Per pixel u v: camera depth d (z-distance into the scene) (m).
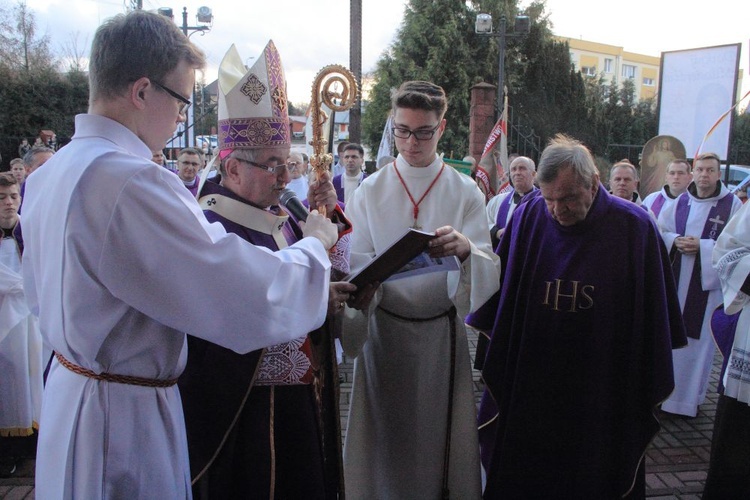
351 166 6.80
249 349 1.41
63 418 1.38
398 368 2.54
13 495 3.13
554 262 2.44
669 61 8.70
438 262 2.24
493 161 9.60
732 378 2.76
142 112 1.40
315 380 1.91
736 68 8.20
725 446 2.83
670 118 8.76
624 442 2.43
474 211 2.53
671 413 4.26
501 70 12.59
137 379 1.41
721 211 4.23
